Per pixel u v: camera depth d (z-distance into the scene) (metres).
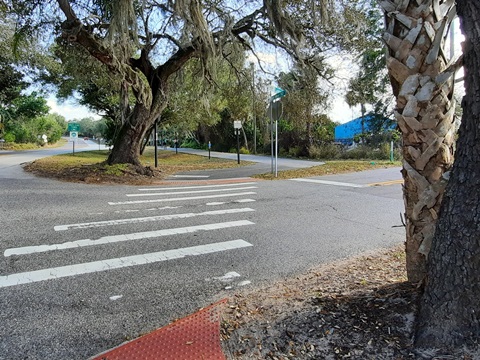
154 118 12.33
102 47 9.60
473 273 1.80
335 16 9.30
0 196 7.49
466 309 1.81
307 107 17.45
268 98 14.38
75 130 21.84
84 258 4.10
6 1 10.14
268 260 4.15
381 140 21.00
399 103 2.37
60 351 2.30
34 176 10.70
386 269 3.62
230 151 34.38
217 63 11.64
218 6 9.99
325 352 1.99
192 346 2.20
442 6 2.27
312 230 5.46
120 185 10.03
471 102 1.79
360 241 4.92
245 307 2.78
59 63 18.19
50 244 4.55
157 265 3.94
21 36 10.79
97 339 2.46
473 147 1.79
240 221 5.97
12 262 3.92
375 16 11.04
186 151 34.22
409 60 2.26
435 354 1.81
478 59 1.74
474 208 1.79
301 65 11.34
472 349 1.76
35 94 30.44
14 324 2.64
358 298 2.53
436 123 2.28
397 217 6.34
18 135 36.97
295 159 22.30
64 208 6.64
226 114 33.91
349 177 11.89
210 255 4.29
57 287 3.32
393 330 2.04
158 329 2.44
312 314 2.40
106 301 3.06
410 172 2.40
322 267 3.92
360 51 11.42
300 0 9.10
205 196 8.37
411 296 2.25
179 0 7.92
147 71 12.09
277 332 2.26
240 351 2.12
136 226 5.53
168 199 7.91
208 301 3.08
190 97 18.36
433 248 1.97
